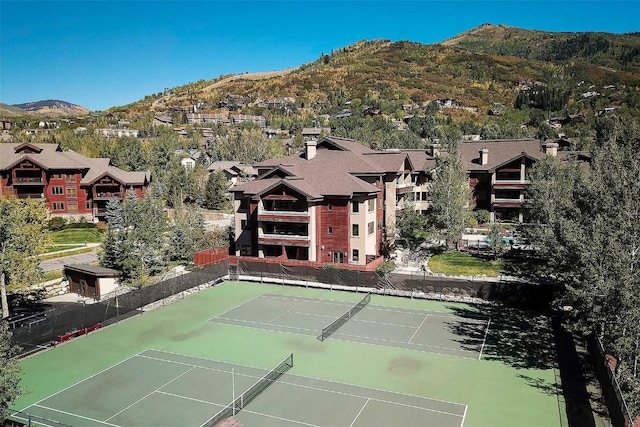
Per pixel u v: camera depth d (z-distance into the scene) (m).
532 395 26.19
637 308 22.92
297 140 170.75
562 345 33.09
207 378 28.92
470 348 32.81
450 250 56.16
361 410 24.81
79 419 24.36
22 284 38.91
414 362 30.72
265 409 24.98
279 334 36.09
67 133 145.38
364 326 37.50
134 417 24.52
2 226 37.53
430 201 58.50
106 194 78.06
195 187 107.12
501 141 77.31
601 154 34.91
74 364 31.05
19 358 31.67
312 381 28.22
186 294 46.47
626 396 22.42
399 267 51.62
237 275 51.59
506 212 71.00
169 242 57.41
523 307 41.09
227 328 37.50
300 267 49.53
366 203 49.91
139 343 34.62
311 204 50.12
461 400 25.78
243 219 55.50
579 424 23.23
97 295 44.78
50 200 78.88
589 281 24.81
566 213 31.52
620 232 24.88
